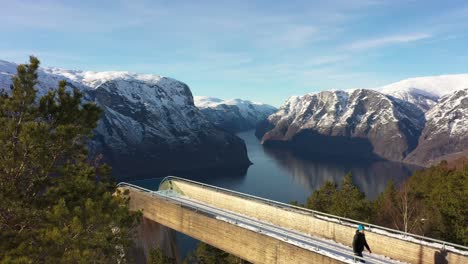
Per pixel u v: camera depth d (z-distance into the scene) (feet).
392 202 186.70
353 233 98.63
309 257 82.48
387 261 85.81
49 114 61.57
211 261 157.28
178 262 151.84
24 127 53.83
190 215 119.03
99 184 64.54
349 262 75.41
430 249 82.02
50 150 59.72
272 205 124.77
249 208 131.95
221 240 107.14
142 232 137.59
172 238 152.15
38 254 50.03
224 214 131.34
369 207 178.50
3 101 58.29
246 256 98.84
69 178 61.57
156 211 133.80
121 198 65.98
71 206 57.77
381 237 91.45
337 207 174.70
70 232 52.54
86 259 49.52
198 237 115.96
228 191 143.64
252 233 97.04
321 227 107.04
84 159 68.95
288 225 116.98
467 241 128.36
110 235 59.72
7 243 51.80
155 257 134.72
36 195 58.90
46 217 53.88
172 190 172.04
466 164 173.99
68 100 63.05
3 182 55.98
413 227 154.81
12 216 54.90
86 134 64.03
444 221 142.31
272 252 91.30
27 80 58.65
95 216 55.01
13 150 55.72
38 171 59.72
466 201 136.15
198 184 159.84
